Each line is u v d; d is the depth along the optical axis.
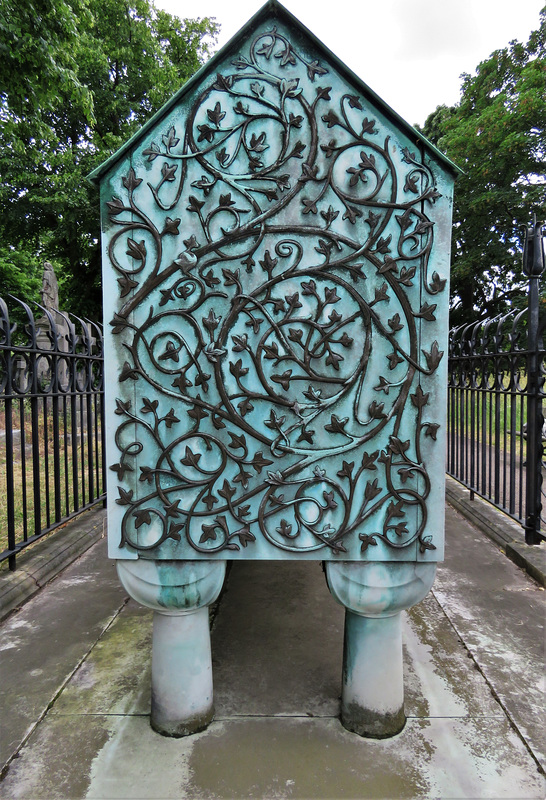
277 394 1.44
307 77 1.37
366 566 1.48
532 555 2.93
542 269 3.05
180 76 15.70
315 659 1.98
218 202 1.40
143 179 1.39
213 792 1.33
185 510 1.47
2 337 2.56
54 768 1.43
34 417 2.93
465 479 4.49
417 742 1.52
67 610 2.46
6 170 12.50
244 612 2.38
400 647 1.57
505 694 1.76
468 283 13.97
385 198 1.39
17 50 6.21
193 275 1.41
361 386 1.43
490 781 1.37
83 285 16.11
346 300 1.42
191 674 1.55
